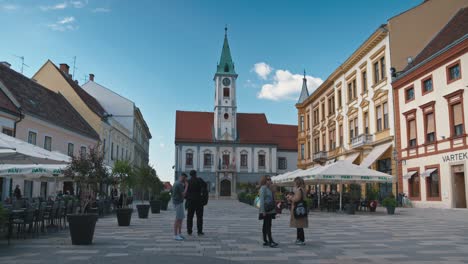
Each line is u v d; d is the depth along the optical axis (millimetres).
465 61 24094
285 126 83375
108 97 55875
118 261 8414
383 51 33656
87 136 36531
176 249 10117
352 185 32000
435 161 26828
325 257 9031
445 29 31906
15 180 25719
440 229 15023
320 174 23266
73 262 8305
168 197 31438
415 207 28766
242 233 13781
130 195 31984
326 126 48062
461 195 25000
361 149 37062
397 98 31500
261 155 73250
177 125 74500
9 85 27797
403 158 30562
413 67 29109
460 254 9422
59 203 14781
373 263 8344
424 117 28109
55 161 14312
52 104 34031
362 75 37969
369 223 17719
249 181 71938
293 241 11664
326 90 48406
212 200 63812
